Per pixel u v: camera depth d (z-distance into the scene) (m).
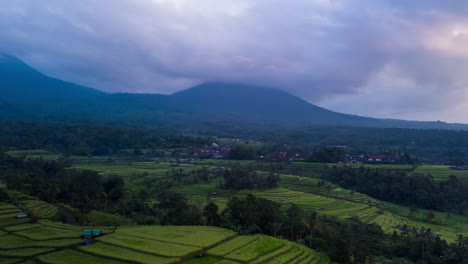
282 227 81.88
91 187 109.12
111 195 112.44
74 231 63.88
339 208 119.12
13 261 47.59
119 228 70.62
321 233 79.56
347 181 165.88
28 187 98.56
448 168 175.00
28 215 72.06
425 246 78.88
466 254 71.88
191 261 52.66
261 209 82.56
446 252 74.12
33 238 57.34
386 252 81.56
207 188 137.88
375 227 88.06
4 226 64.62
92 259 49.84
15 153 176.50
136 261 49.19
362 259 69.56
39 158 162.25
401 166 181.50
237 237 68.50
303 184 153.88
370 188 153.75
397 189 145.00
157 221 84.56
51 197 97.12
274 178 145.88
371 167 179.62
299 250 64.75
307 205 117.06
